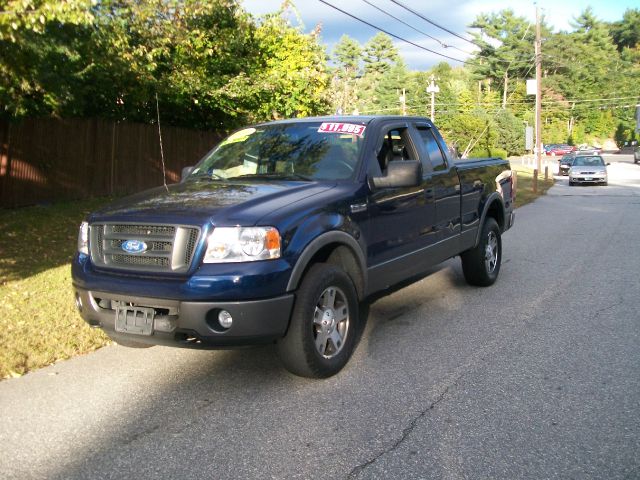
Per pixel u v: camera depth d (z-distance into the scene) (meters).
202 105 14.99
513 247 11.02
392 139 6.06
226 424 3.97
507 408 4.15
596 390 4.44
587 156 31.25
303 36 15.56
